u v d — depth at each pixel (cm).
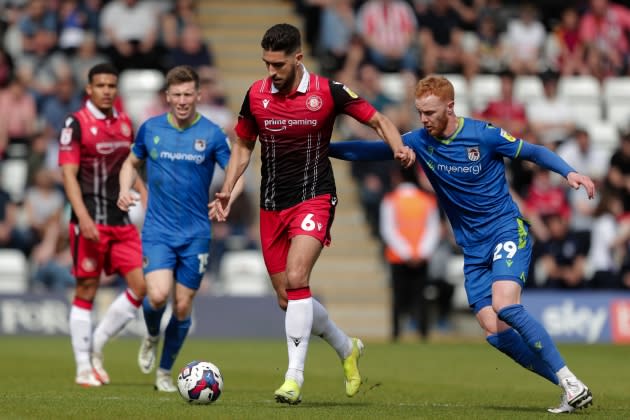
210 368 2745
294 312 2705
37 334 6184
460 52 8025
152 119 3369
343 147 2869
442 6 8088
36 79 7388
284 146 2752
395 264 6206
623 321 6519
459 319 6688
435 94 2703
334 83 2747
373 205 7169
